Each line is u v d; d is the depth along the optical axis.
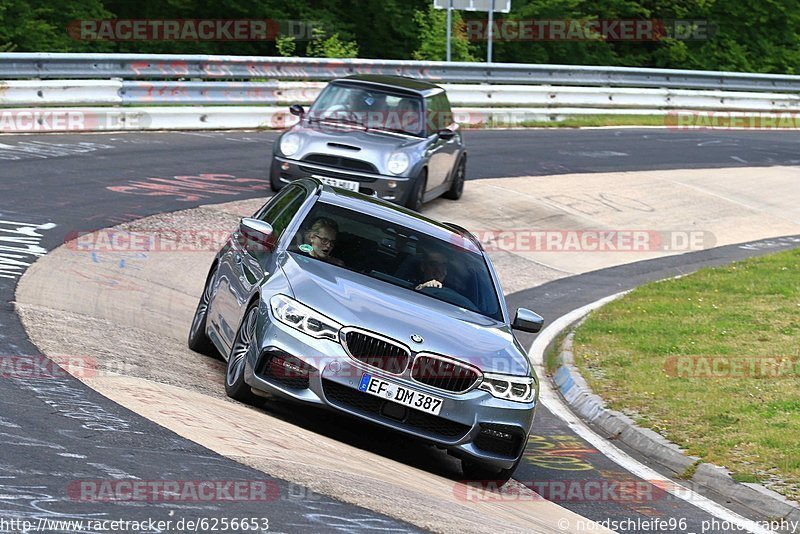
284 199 24.88
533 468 21.92
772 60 134.62
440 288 21.50
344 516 13.39
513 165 62.81
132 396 17.89
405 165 43.16
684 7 133.25
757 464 21.91
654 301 38.94
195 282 32.69
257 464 15.12
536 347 33.75
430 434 18.73
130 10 104.88
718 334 33.81
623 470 22.31
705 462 22.16
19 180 41.03
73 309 25.08
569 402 27.84
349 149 43.22
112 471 13.54
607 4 130.62
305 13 110.12
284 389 18.75
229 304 22.16
